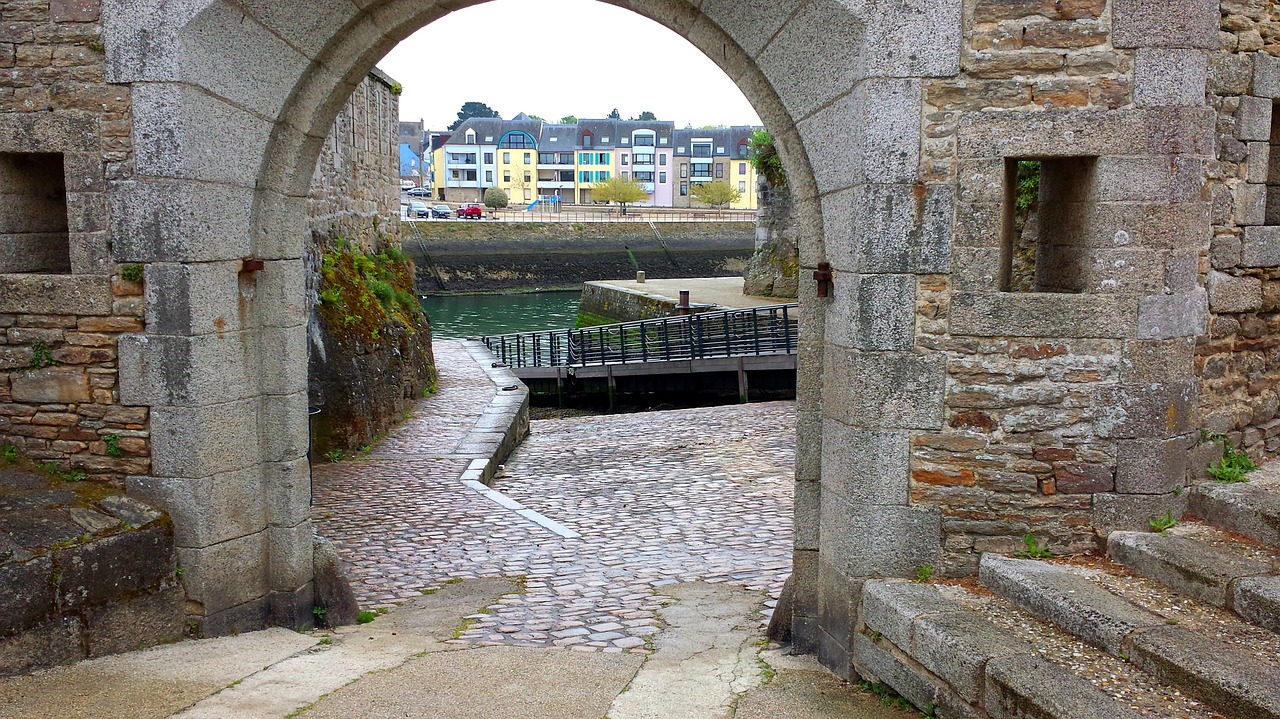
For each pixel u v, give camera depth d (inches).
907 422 164.1
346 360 419.5
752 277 1139.3
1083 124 155.9
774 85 171.6
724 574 258.8
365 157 531.5
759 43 170.1
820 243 177.3
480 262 2015.3
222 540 189.6
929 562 167.5
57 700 155.0
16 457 189.6
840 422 170.1
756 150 1121.4
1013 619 150.9
